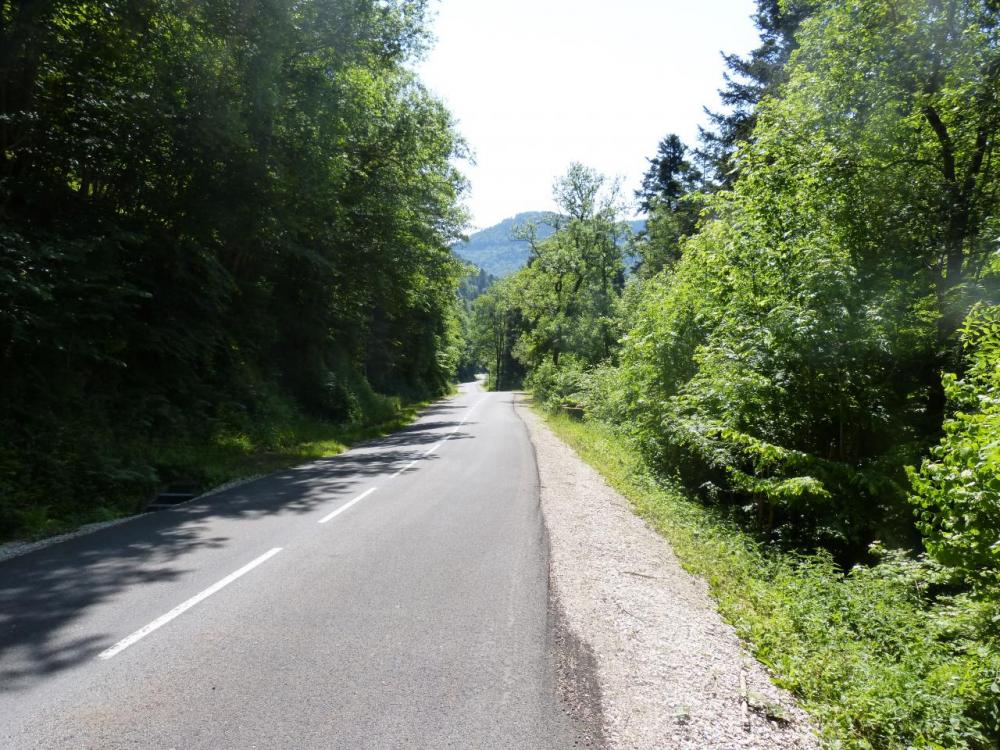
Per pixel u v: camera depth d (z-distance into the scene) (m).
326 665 4.31
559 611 5.37
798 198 12.57
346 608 5.44
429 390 60.38
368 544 7.62
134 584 6.11
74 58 13.56
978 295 10.25
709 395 11.75
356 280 28.42
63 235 13.22
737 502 13.36
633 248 46.25
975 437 5.82
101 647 4.61
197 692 3.92
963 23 11.06
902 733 4.18
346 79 20.67
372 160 27.17
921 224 11.77
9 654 4.47
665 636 4.98
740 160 13.26
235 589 5.95
